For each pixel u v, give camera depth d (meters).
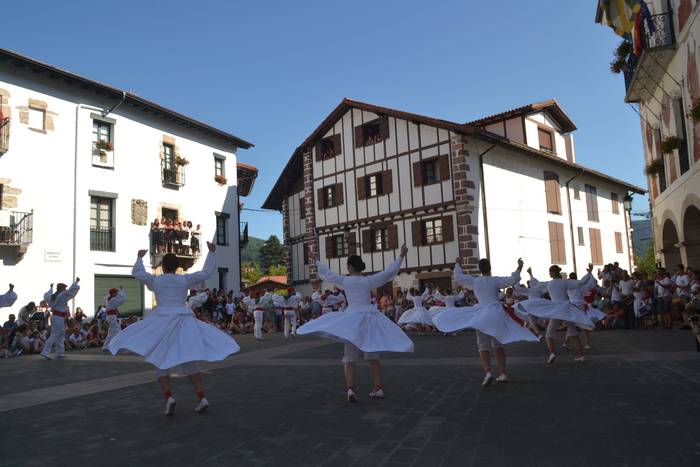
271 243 89.62
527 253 28.09
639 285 15.69
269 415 5.50
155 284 5.89
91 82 21.36
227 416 5.51
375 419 5.18
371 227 28.14
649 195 21.27
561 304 8.87
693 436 4.20
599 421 4.78
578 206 33.47
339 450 4.16
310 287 32.47
